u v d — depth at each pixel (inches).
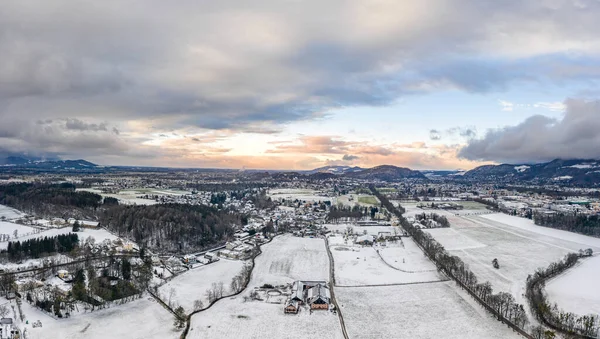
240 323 6628.9
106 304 7219.5
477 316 6978.4
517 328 6382.9
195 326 6501.0
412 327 6550.2
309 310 7175.2
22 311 6830.7
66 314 6737.2
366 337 6215.6
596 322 6673.2
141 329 6387.8
